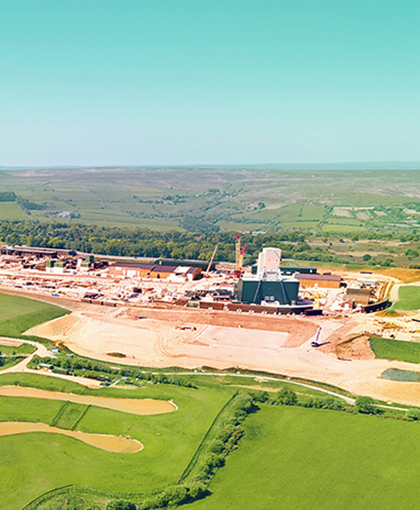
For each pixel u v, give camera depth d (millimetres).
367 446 147375
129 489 126062
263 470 135500
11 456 138750
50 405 166875
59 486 126500
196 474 131875
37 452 140750
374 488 129500
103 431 152250
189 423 157750
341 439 150875
